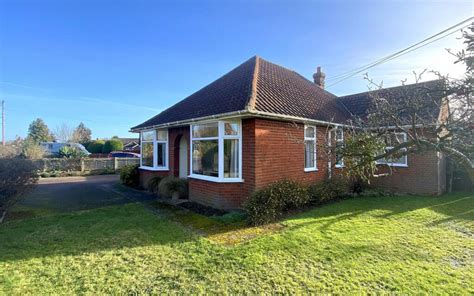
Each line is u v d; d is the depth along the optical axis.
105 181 17.03
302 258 4.77
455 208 8.77
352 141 4.76
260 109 8.27
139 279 4.08
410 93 4.72
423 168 11.73
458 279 4.04
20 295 3.62
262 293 3.67
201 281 4.01
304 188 9.12
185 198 10.73
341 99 16.23
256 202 7.51
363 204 9.35
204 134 9.76
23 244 5.54
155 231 6.41
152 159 13.55
